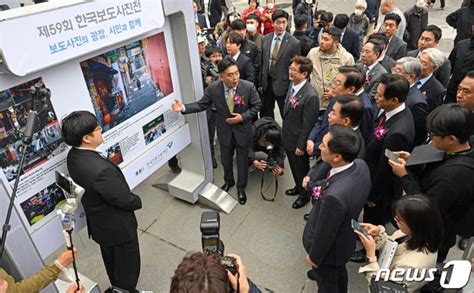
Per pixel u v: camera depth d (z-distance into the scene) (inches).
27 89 76.5
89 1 81.4
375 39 144.4
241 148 139.3
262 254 122.9
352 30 195.0
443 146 78.7
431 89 130.5
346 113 97.4
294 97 125.6
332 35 152.3
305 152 130.6
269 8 236.1
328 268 86.4
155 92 116.9
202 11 352.2
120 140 105.7
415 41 218.7
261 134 150.4
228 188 155.6
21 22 68.0
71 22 77.9
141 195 156.5
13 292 65.1
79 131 80.2
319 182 90.7
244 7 488.7
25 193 81.0
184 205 149.3
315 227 82.7
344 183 76.3
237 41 164.7
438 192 77.3
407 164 86.0
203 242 59.2
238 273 49.0
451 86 151.8
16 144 76.8
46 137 82.8
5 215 73.3
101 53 92.4
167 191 157.9
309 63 121.0
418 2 212.2
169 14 110.6
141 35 103.3
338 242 80.6
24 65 69.7
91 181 82.3
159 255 124.9
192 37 121.6
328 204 74.5
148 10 99.9
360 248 119.9
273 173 149.7
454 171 76.0
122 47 99.8
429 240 64.7
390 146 100.6
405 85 97.5
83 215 99.8
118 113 103.0
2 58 66.4
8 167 76.1
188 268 41.7
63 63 83.2
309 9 268.7
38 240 86.2
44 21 72.2
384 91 99.5
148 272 118.2
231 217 140.9
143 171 115.8
